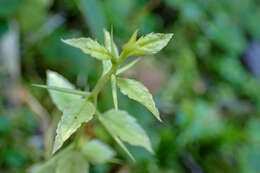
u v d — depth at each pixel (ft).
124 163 1.39
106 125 1.06
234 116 2.07
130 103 1.52
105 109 1.48
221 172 1.68
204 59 2.17
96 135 1.40
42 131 1.43
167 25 2.14
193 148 1.67
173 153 1.53
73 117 1.00
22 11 1.61
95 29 1.63
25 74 1.59
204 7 2.34
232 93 2.15
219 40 2.28
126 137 1.09
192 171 1.60
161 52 2.00
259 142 1.89
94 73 1.63
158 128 1.59
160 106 1.73
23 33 1.63
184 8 2.13
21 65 1.60
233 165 1.74
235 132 1.74
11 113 1.42
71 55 1.63
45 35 1.65
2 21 1.54
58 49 1.64
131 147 1.39
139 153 1.40
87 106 1.01
